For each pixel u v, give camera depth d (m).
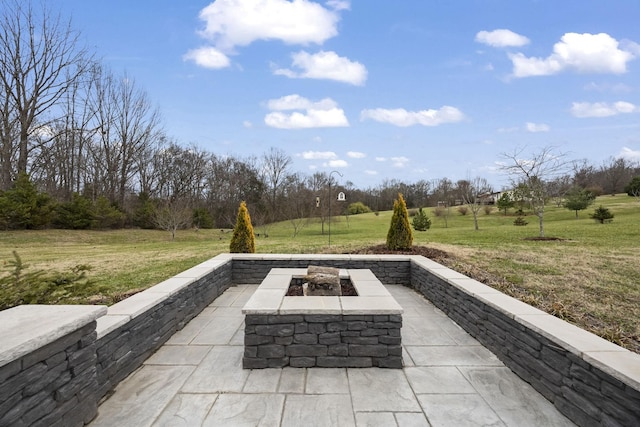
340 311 2.69
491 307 2.99
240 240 6.20
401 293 5.12
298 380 2.51
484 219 25.75
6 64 17.67
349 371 2.65
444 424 1.98
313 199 24.06
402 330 3.55
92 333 2.01
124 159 24.70
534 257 6.30
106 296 4.27
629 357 1.81
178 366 2.73
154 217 20.91
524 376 2.48
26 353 1.46
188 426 1.95
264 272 5.75
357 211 37.75
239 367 2.72
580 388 1.92
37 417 1.56
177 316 3.52
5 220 15.66
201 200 31.94
